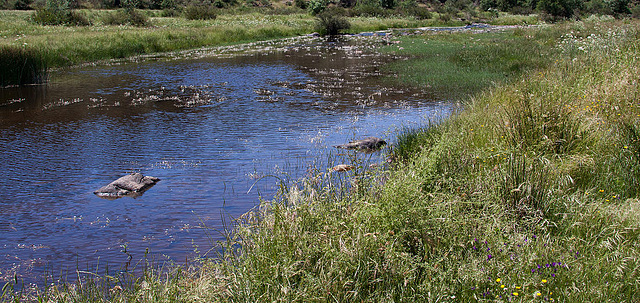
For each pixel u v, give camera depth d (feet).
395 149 24.80
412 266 11.14
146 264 14.64
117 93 48.93
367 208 12.76
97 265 14.97
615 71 29.30
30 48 61.36
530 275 10.38
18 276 14.44
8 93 48.96
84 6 181.88
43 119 37.52
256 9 200.54
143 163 26.30
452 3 246.68
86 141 31.12
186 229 17.51
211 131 33.50
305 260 11.07
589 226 12.98
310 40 112.88
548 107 21.11
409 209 12.23
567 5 197.67
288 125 35.12
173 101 44.93
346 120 36.52
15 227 18.15
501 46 76.33
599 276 10.41
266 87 52.65
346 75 60.80
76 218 18.92
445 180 14.85
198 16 147.43
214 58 78.89
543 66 51.19
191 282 11.85
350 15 187.83
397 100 44.60
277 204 13.24
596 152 18.39
